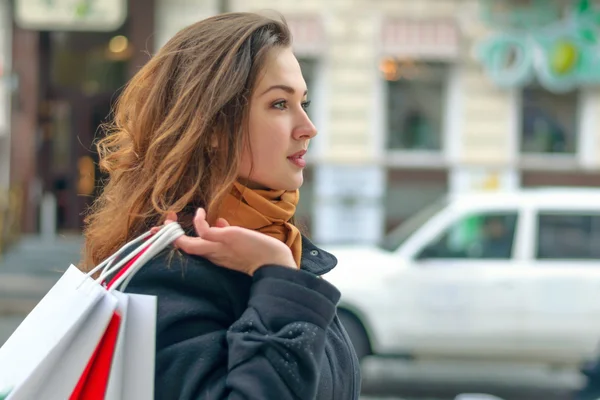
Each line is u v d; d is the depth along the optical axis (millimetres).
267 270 1469
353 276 7496
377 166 14844
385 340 7441
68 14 14430
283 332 1418
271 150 1602
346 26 14766
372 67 14773
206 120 1551
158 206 1580
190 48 1628
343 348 1672
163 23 14711
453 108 14812
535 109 14867
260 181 1624
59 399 1322
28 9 14406
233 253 1481
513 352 7410
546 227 7531
